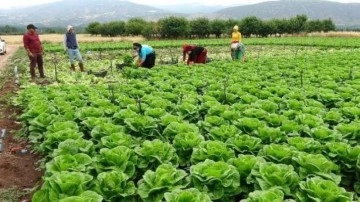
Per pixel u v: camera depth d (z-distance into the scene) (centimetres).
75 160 543
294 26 6538
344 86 1182
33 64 1655
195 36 6066
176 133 691
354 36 6072
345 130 710
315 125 749
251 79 1309
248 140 630
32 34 1631
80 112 819
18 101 1109
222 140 681
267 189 484
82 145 619
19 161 755
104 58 2552
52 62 2297
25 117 848
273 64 1738
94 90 1118
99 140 680
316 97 1029
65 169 532
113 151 565
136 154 594
